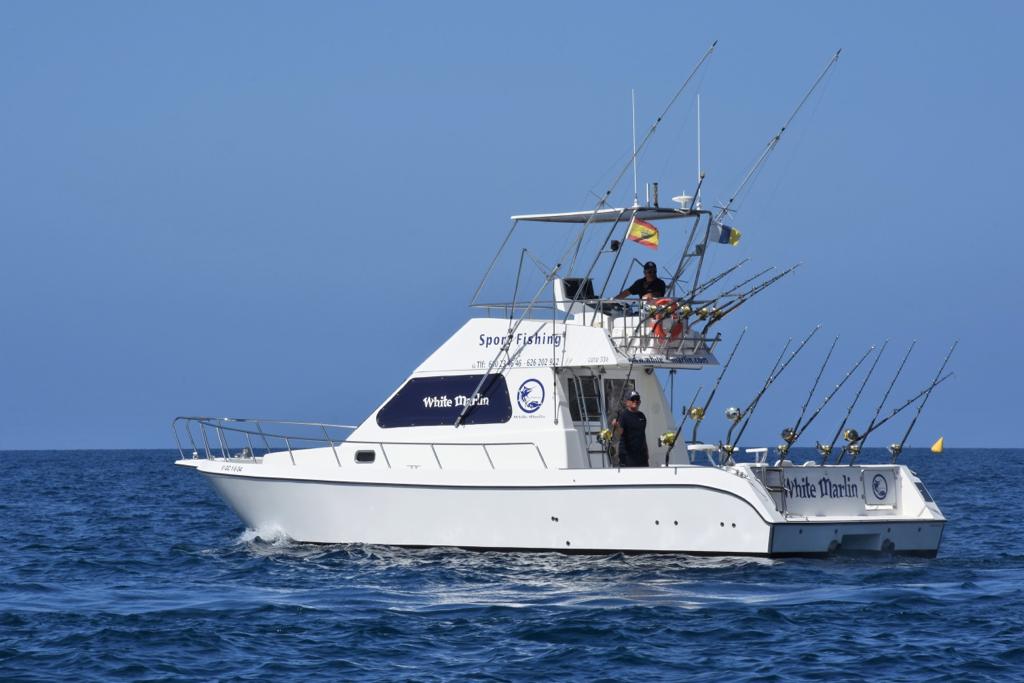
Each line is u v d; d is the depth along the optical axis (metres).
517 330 56.62
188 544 65.00
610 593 45.91
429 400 58.09
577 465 55.25
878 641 38.19
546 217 57.34
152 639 39.22
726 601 44.12
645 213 57.00
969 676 34.31
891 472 55.09
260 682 34.41
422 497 55.44
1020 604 43.47
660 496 51.44
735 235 56.06
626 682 34.06
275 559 55.69
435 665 36.00
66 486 135.75
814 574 49.31
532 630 39.88
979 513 89.44
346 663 36.25
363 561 54.28
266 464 59.75
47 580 52.59
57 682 34.50
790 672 34.88
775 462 54.00
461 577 49.84
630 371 55.12
